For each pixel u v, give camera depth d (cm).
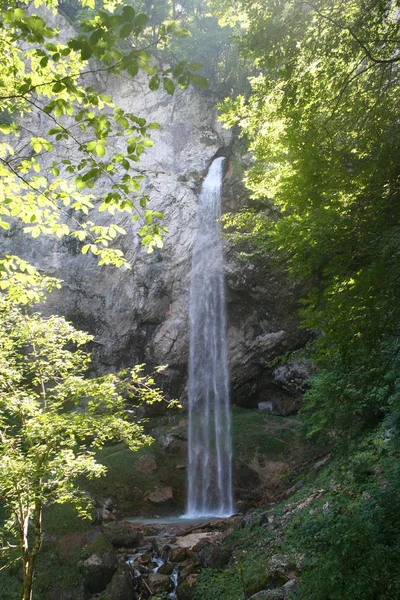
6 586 1046
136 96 2772
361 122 641
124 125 455
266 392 2583
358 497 953
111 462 1995
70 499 812
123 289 2505
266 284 2388
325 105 689
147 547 1312
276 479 2019
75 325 2489
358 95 659
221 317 2530
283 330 2441
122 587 1073
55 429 723
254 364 2519
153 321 2533
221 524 1501
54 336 816
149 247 564
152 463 2058
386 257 588
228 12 792
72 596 1071
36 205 561
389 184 600
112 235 593
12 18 408
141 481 1959
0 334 776
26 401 723
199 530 1478
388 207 601
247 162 2561
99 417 800
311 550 693
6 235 2444
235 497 2006
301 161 675
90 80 2700
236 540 1209
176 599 1044
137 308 2500
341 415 854
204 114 2827
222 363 2522
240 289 2452
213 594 961
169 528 1554
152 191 2555
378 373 685
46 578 1093
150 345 2530
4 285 700
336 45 639
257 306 2489
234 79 2886
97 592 1105
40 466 699
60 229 602
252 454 2155
